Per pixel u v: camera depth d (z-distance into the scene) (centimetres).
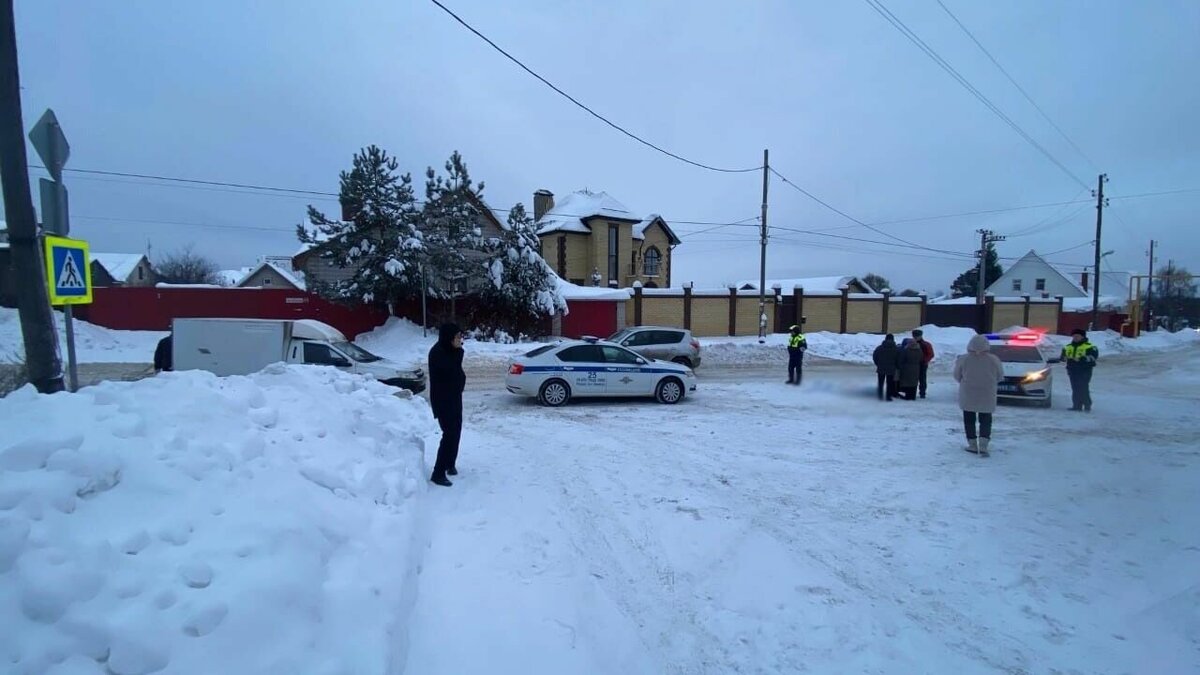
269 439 463
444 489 629
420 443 750
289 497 378
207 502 325
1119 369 2492
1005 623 396
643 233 4422
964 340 3372
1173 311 7112
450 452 649
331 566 345
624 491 654
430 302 2681
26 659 215
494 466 738
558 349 1320
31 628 224
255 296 2658
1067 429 1068
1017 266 7225
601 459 793
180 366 1185
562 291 2977
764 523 566
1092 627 391
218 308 2631
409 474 596
